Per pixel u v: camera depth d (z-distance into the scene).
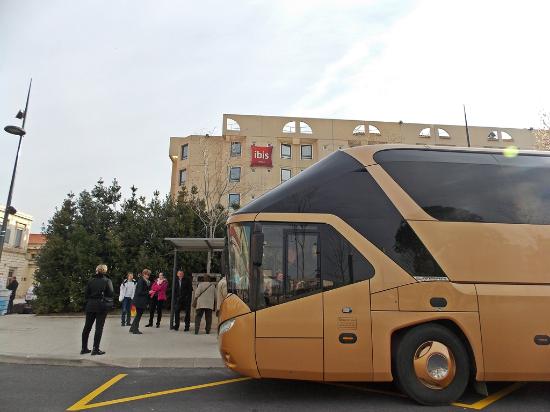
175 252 15.31
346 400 6.19
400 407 5.84
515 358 5.96
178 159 52.31
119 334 12.98
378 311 5.98
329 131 54.12
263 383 7.24
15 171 16.11
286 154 53.03
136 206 24.09
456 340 6.01
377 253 6.18
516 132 57.97
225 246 6.91
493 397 6.45
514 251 6.33
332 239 6.27
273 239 6.33
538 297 6.14
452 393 5.90
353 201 6.47
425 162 6.78
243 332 5.97
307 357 5.88
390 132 54.91
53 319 17.81
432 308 6.00
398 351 5.95
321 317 5.96
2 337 11.84
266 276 6.16
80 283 20.41
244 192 45.47
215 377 7.74
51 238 21.36
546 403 6.11
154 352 9.65
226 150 50.72
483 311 6.04
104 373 8.00
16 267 45.12
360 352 5.88
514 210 6.56
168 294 21.53
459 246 6.28
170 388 6.87
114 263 21.61
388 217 6.37
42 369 8.27
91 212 23.12
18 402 5.92
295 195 6.58
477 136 56.78
